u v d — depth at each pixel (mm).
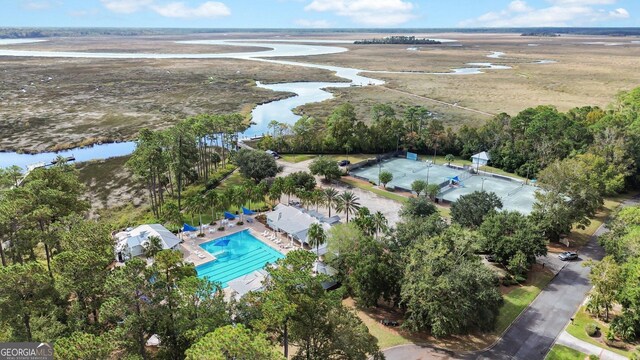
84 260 49688
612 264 62406
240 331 35281
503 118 146125
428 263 58250
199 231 92625
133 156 100125
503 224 78062
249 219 98000
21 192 63656
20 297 44188
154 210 101125
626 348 57969
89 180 122875
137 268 45844
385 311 66688
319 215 97125
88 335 37406
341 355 47750
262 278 70375
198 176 124875
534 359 56250
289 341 49000
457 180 122562
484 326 58781
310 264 47062
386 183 118125
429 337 60688
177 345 46156
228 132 133375
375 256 63875
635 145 113125
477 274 57156
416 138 150250
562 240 88438
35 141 156375
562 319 64625
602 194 106375
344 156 147250
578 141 125000
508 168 132750
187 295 46656
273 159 123062
